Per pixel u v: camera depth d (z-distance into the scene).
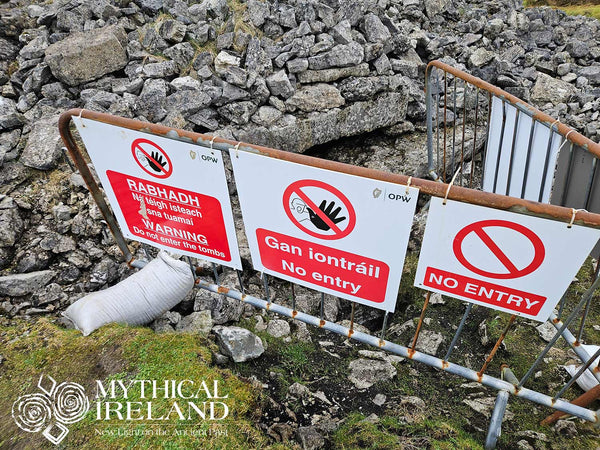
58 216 3.33
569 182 2.30
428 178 4.68
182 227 2.57
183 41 4.35
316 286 2.34
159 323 2.85
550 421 2.37
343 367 2.75
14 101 4.16
